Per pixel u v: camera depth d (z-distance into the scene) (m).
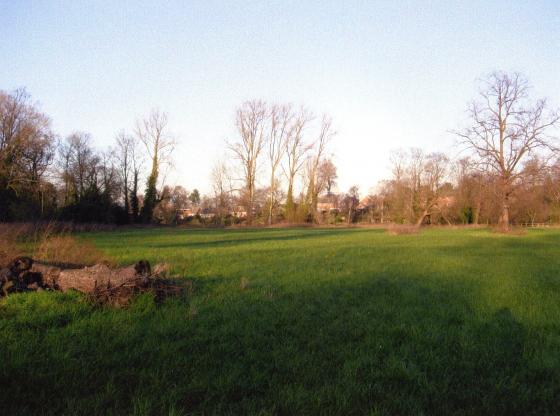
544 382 4.61
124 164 59.78
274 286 10.13
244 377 4.59
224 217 65.75
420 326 6.79
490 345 5.88
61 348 5.29
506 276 12.25
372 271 13.06
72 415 3.65
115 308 7.28
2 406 3.80
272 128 62.66
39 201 39.38
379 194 77.94
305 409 3.86
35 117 39.56
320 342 5.82
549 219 60.94
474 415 3.89
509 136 40.97
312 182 65.06
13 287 8.00
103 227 48.62
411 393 4.30
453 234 38.09
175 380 4.47
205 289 9.56
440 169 64.88
